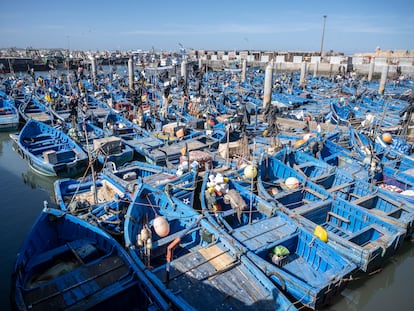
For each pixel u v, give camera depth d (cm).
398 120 3506
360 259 1266
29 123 2728
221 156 2256
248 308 997
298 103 4694
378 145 2530
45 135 2703
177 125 2838
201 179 1827
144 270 1088
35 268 1156
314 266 1304
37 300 977
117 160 2355
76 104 3150
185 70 6750
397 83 6856
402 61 8894
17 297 969
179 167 1900
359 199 1669
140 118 3103
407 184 1897
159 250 1273
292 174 1952
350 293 1354
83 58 11412
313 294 1066
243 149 2203
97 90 5316
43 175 2273
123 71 9994
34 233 1247
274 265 1244
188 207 1459
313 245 1315
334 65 9031
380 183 2034
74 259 1228
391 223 1459
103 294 1003
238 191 1697
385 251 1313
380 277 1415
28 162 2452
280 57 10625
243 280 1098
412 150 2573
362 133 2691
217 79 7294
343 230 1605
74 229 1348
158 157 2244
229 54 12950
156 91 5025
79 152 2369
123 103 3928
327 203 1641
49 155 2166
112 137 2497
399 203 1644
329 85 6638
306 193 1816
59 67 10194
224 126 3031
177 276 1098
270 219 1477
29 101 3906
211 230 1295
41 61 10138
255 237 1335
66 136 2561
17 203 2000
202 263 1161
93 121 3222
